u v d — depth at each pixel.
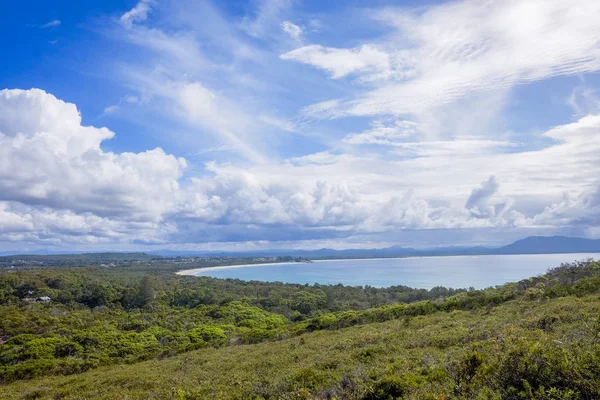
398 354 14.15
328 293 90.75
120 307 82.44
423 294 82.31
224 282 125.31
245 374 16.61
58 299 84.81
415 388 8.06
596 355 5.88
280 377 13.38
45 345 42.41
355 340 21.23
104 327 55.69
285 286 114.06
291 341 29.52
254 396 11.74
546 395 5.68
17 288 90.00
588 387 5.46
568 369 5.89
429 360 11.16
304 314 71.44
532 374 6.36
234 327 54.09
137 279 132.50
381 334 21.94
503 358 7.15
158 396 14.95
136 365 30.73
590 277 28.36
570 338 8.68
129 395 16.31
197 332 49.38
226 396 12.41
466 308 29.44
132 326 57.50
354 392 9.14
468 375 7.65
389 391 8.44
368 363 13.87
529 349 6.86
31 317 60.75
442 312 29.53
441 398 6.81
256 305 78.88
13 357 38.88
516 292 29.44
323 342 23.77
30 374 31.78
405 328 24.00
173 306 83.69
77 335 47.12
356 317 35.97
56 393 20.69
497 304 27.47
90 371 31.41
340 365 14.23
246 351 27.30
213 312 68.00
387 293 92.56
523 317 17.47
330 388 10.26
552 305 18.94
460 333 16.14
